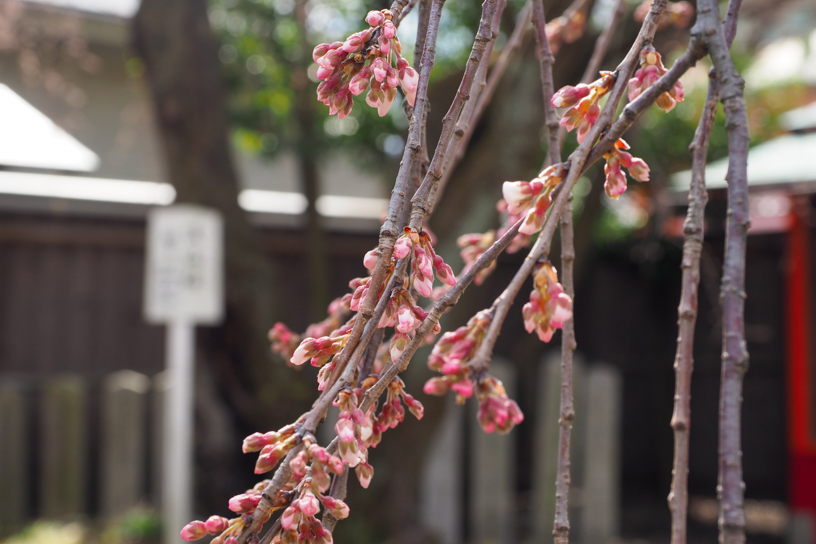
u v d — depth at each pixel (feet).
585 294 21.80
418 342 1.81
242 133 17.89
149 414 16.57
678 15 5.09
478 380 1.67
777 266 19.67
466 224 12.30
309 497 1.66
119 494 15.35
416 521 12.89
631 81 2.41
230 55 16.80
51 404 15.38
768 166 15.08
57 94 20.06
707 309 20.92
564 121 2.24
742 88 2.15
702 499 20.54
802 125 16.26
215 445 13.66
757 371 20.02
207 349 13.66
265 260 13.87
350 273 20.30
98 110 20.58
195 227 12.11
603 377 14.80
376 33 2.06
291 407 13.69
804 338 15.96
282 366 13.89
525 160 12.28
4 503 14.87
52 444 15.33
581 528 15.15
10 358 17.35
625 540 16.60
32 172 17.70
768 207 18.69
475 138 15.08
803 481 15.74
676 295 22.20
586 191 19.12
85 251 18.12
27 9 17.66
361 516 12.62
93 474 16.98
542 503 14.51
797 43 23.39
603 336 21.93
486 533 14.46
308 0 15.66
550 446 14.51
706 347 21.06
